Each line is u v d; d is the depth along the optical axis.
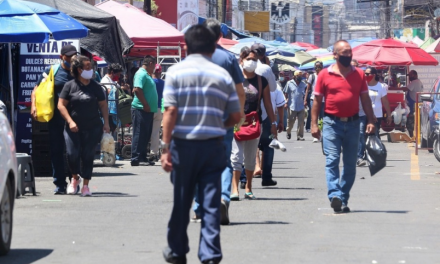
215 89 12.39
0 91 30.77
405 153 40.62
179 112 12.38
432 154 39.78
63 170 23.31
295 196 23.02
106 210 19.91
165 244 15.40
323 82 19.45
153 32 43.62
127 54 47.78
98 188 25.09
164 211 19.80
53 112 22.80
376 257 14.39
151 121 33.44
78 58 21.88
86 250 14.82
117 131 36.50
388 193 23.92
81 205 20.80
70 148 22.47
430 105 38.31
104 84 32.47
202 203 12.44
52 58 29.58
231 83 12.58
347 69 19.36
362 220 18.53
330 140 19.45
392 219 18.75
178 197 12.48
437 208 20.62
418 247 15.35
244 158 21.89
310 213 19.61
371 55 48.75
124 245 15.30
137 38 43.31
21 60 29.44
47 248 15.03
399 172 30.81
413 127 50.38
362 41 82.00
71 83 22.09
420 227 17.66
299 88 51.50
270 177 25.59
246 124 20.78
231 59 17.14
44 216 18.84
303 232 16.88
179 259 12.59
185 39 12.69
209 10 125.38
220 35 17.28
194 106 12.34
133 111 33.31
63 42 29.64
